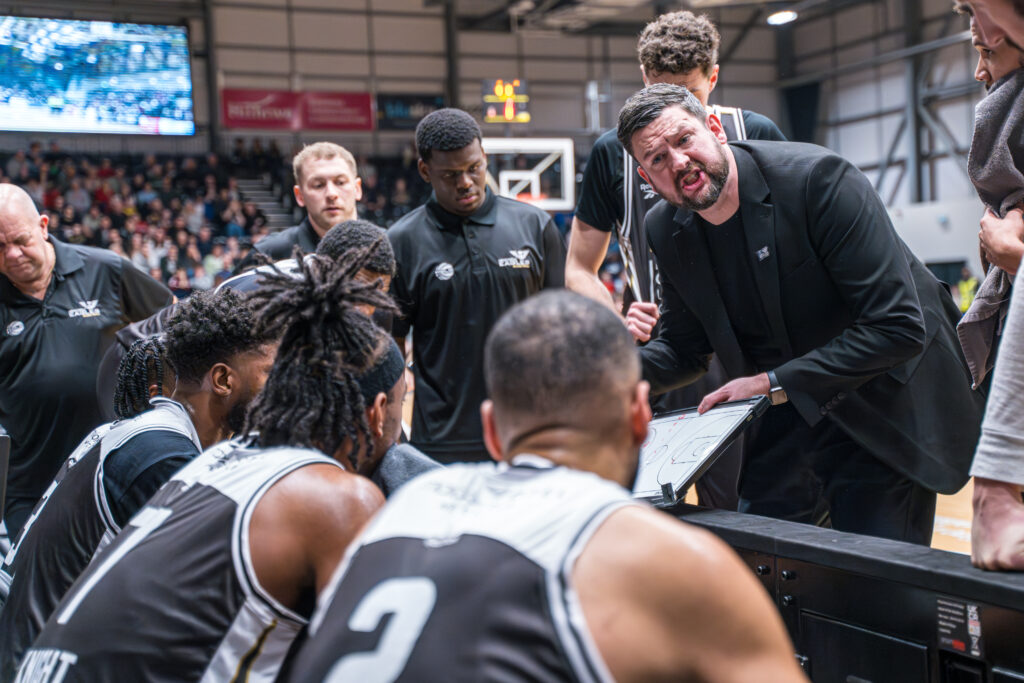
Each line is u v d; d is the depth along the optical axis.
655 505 1.70
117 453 1.58
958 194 17.09
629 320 2.03
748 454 2.16
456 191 2.62
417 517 0.94
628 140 1.82
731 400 1.82
